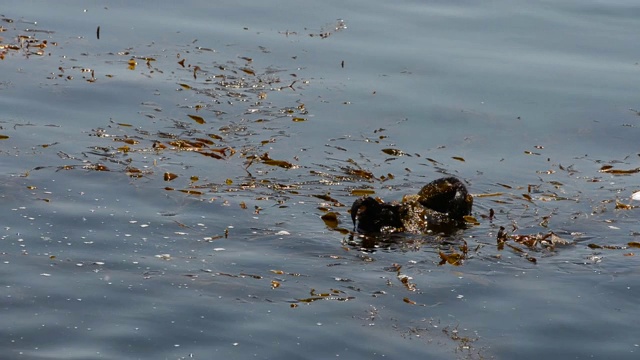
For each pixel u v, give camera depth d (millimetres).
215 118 27672
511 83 31703
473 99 30359
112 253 19203
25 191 21719
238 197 22453
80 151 24453
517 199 23562
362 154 25906
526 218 22453
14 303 17047
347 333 16734
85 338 16141
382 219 21609
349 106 29234
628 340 17047
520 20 37594
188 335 16391
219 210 21625
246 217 21391
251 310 17297
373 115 28734
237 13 36719
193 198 22125
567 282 19125
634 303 18344
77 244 19484
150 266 18766
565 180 24969
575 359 16422
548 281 19141
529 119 29125
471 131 28047
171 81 30141
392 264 19594
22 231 19828
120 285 17922
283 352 16031
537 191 24125
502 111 29625
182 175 23500
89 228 20203
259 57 32688
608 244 21109
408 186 23922
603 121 29188
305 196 22844
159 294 17688
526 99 30578
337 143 26547
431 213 21891
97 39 33375
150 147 25172
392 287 18547
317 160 25234
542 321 17547
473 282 18922
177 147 25359
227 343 16203
